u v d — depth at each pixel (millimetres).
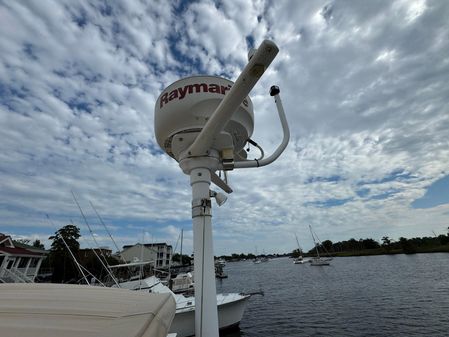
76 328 1384
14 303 1778
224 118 3059
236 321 12383
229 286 34344
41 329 1360
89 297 2023
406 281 27969
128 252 60938
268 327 13922
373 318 14469
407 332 11953
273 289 29078
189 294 17250
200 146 3535
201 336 3104
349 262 71188
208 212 3590
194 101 3857
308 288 28266
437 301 17531
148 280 14117
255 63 2418
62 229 30344
